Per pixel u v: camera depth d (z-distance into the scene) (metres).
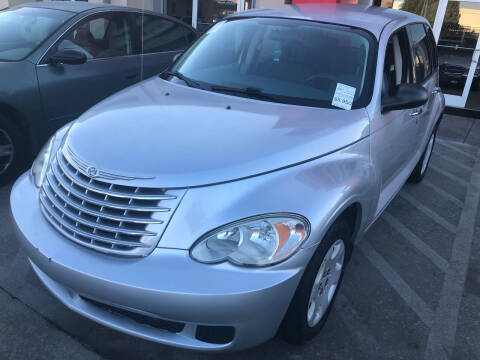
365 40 3.22
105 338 2.53
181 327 2.09
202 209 2.04
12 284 2.90
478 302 3.08
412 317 2.88
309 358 2.48
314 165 2.36
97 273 2.02
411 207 4.51
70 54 4.11
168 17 5.61
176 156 2.20
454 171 5.62
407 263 3.50
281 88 3.03
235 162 2.19
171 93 3.01
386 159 3.19
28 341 2.47
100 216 2.11
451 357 2.57
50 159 2.56
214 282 1.93
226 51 3.45
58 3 5.01
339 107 2.88
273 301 2.02
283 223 2.06
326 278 2.49
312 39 3.29
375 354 2.55
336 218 2.26
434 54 4.86
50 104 4.19
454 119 8.37
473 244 3.87
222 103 2.82
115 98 2.99
